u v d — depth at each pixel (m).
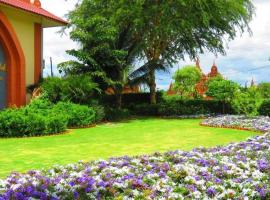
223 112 26.94
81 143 12.84
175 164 7.77
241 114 24.78
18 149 11.47
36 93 19.30
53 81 19.58
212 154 8.91
